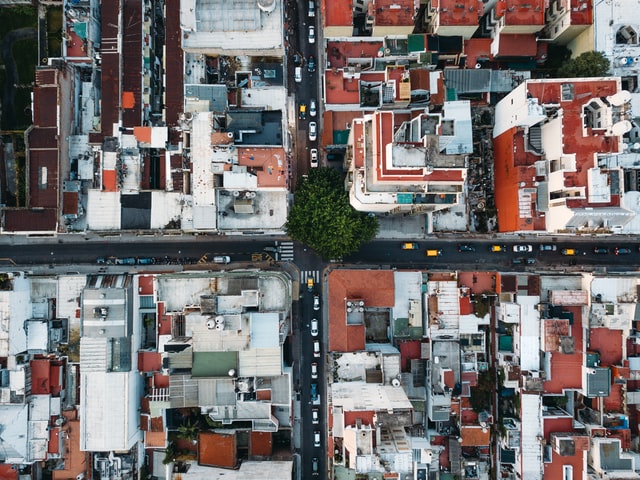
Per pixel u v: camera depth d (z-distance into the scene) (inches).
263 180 2442.2
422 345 2669.8
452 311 2642.7
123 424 2465.6
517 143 2433.6
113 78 2586.1
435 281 2640.3
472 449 2721.5
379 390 2429.9
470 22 2546.8
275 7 2549.2
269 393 2502.5
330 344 2561.5
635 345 2518.5
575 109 2242.9
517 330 2583.7
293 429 2847.0
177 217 2568.9
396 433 2342.5
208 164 2468.0
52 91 2527.1
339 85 2657.5
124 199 2556.6
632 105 2546.8
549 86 2256.4
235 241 2874.0
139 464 2623.0
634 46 2532.0
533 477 2522.1
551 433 2536.9
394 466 2172.7
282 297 2466.8
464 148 2047.2
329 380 2659.9
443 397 2532.0
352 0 2559.1
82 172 2610.7
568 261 2876.5
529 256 2871.6
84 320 2466.8
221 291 2413.9
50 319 2637.8
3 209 2532.0
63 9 2551.7
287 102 2819.9
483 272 2655.0
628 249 2854.3
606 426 2519.7
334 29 2573.8
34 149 2532.0
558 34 2647.6
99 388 2476.6
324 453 2839.6
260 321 2357.3
